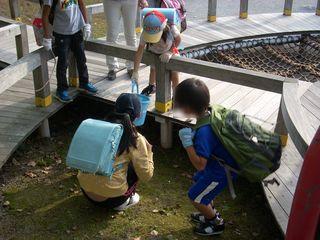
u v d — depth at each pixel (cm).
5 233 346
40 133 477
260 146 292
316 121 452
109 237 346
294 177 371
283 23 837
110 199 356
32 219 362
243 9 859
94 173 324
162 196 398
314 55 760
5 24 591
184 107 303
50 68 570
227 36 757
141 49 444
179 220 366
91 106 547
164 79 446
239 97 500
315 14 896
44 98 472
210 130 301
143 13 444
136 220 365
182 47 673
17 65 415
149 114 465
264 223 366
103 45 477
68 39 458
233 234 352
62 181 413
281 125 400
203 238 346
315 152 224
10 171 421
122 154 344
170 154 466
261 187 385
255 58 739
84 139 325
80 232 350
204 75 423
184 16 491
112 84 533
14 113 464
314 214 227
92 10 614
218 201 394
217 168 312
